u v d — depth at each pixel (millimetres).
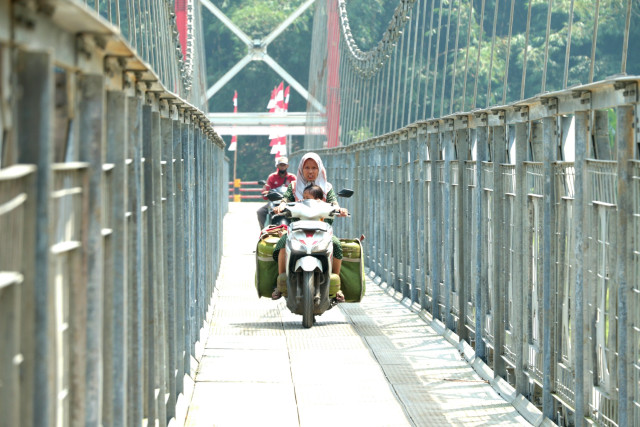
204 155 23391
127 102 8852
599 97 10656
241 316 23578
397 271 28516
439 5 27297
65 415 6160
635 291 9758
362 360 18016
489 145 17344
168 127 13148
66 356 6172
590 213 11328
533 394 14320
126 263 8477
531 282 14227
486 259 17219
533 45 16844
